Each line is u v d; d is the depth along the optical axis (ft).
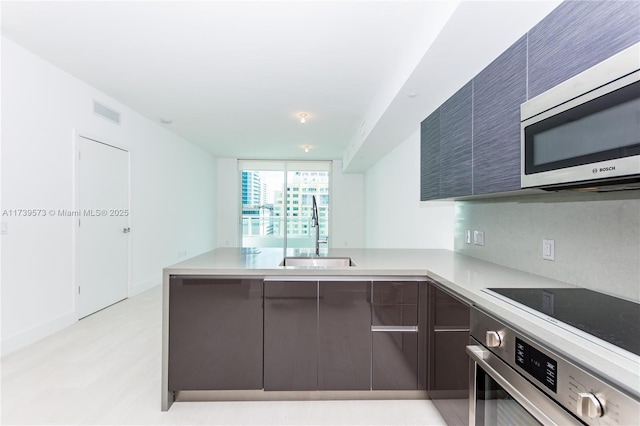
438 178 7.11
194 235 21.12
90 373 7.31
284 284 6.02
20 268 8.71
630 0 2.87
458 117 6.09
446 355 5.21
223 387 6.04
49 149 9.64
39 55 9.11
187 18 7.24
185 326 6.00
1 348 8.14
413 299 6.09
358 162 20.30
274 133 17.88
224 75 10.19
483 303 4.00
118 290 12.94
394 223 16.12
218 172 26.09
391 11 6.74
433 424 5.65
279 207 26.89
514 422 3.45
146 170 15.06
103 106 11.94
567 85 3.32
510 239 6.22
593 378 2.42
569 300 3.87
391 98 9.40
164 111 13.99
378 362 6.11
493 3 4.80
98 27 7.66
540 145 3.72
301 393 6.38
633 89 2.63
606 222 4.20
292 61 9.18
